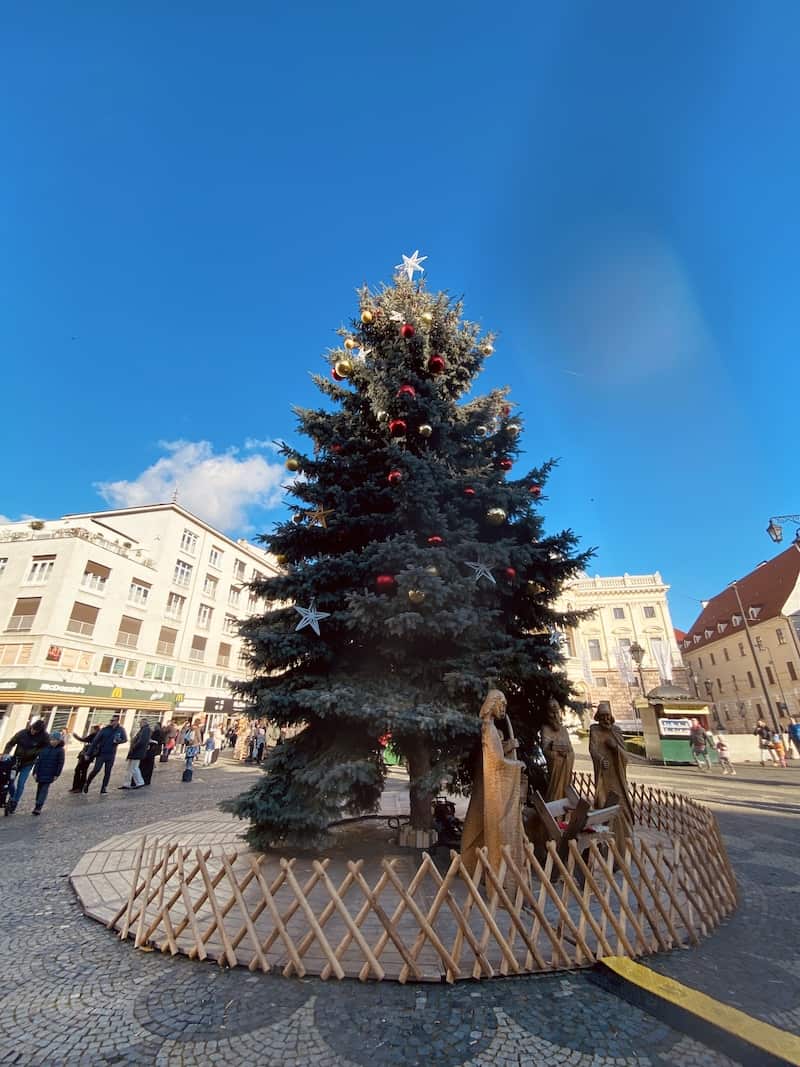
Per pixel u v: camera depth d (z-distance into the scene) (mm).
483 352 8531
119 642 33156
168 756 23172
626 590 49406
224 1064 2633
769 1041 2637
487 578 6277
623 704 44812
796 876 6078
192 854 6551
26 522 34625
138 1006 3152
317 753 6223
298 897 3643
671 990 3168
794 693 42125
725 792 13844
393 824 8352
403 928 4285
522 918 4410
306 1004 3188
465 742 6016
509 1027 2969
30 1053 2691
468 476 7098
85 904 4730
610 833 5297
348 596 5875
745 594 53031
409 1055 2711
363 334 8359
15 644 28312
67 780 15234
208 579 42750
